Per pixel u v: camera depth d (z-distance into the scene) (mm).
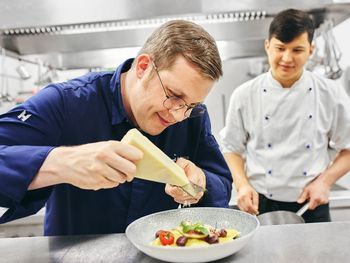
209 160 1126
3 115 830
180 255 630
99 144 671
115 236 834
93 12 1647
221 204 989
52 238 831
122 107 932
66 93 917
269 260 667
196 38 765
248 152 1820
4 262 714
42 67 2559
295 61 1552
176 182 727
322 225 830
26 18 1676
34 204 785
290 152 1673
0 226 1859
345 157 1666
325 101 1683
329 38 1929
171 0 1622
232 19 1858
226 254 647
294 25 1483
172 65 761
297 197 1680
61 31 1881
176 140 1057
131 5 1635
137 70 848
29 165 676
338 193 1922
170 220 853
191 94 769
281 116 1690
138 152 653
